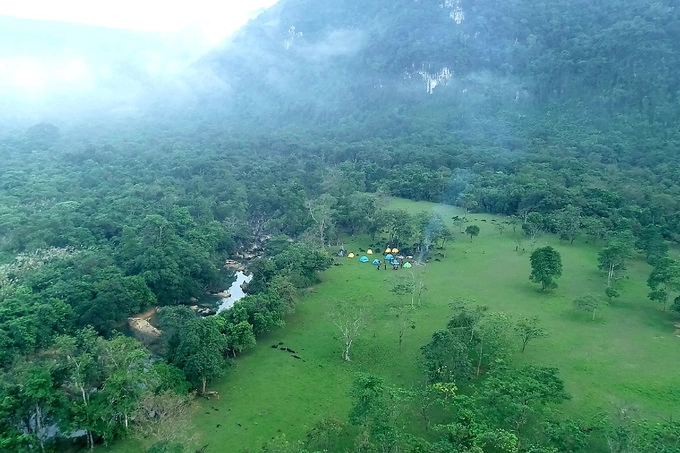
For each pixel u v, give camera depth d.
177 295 97.69
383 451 47.91
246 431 56.09
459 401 52.88
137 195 147.50
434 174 174.75
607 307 87.81
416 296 93.81
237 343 71.81
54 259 101.00
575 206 132.62
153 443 52.16
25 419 54.44
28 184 154.88
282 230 145.88
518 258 115.06
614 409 56.88
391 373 67.94
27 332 72.50
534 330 72.62
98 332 82.44
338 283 102.38
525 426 53.59
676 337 76.69
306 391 64.06
